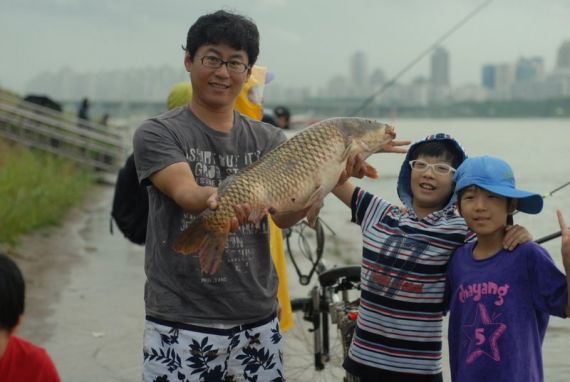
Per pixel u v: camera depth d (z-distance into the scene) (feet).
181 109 12.35
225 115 12.32
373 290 13.08
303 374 18.56
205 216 11.01
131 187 19.38
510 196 11.56
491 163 11.87
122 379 19.69
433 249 12.73
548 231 29.71
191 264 11.75
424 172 13.07
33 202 43.50
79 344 22.29
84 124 75.31
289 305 17.02
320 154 11.43
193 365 11.82
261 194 11.09
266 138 12.63
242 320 11.98
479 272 11.82
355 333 13.50
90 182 66.59
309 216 11.67
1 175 46.98
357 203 13.69
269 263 12.37
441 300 12.81
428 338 12.85
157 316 11.89
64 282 30.17
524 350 11.36
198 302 11.79
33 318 24.76
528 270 11.48
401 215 13.35
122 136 78.23
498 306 11.51
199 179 12.03
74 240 40.11
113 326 24.11
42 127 71.82
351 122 11.73
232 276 11.88
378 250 13.12
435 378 12.94
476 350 11.58
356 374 13.23
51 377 9.74
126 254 36.70
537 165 52.60
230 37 11.84
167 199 11.93
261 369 12.30
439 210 13.23
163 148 11.68
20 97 78.43
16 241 36.22
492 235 11.90
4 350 9.49
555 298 11.21
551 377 18.80
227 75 11.93
